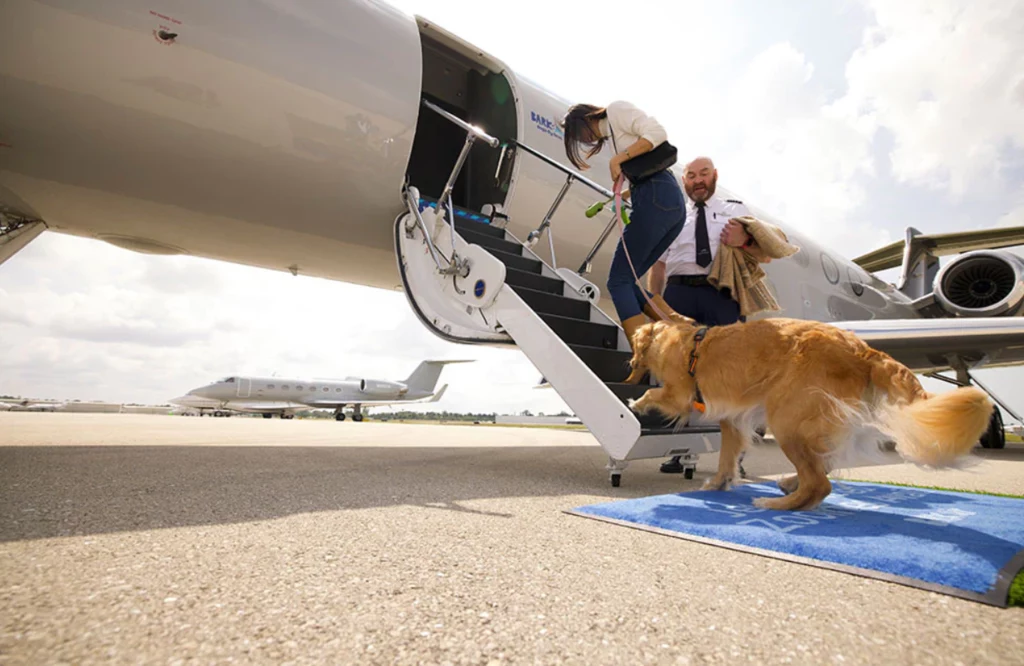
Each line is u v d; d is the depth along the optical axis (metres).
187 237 4.72
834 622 1.00
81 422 9.77
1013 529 1.74
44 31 3.11
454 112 6.80
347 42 4.16
